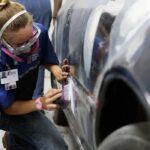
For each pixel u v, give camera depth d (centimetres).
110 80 131
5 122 217
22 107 199
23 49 187
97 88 147
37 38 197
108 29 149
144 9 135
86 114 167
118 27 141
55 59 227
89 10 186
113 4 160
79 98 182
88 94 164
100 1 179
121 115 141
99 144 147
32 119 217
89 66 164
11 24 179
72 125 225
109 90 136
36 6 329
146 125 122
